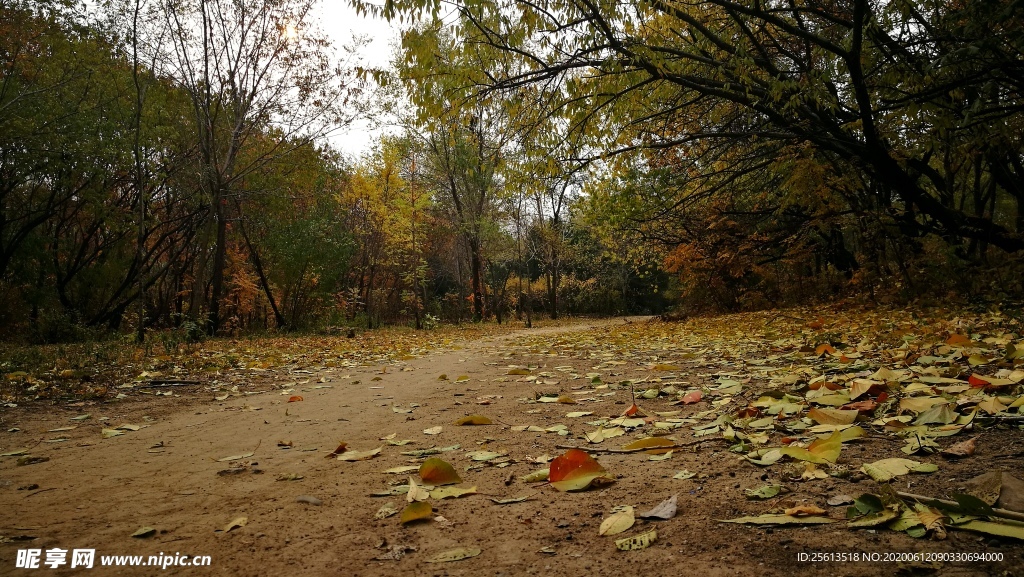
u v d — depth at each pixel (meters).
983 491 1.51
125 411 4.66
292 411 4.36
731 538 1.48
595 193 10.60
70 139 13.72
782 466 2.06
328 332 19.84
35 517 2.03
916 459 1.94
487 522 1.76
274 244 20.84
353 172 26.12
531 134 9.38
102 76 14.46
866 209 11.58
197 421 4.15
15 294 16.58
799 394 3.34
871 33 7.34
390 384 5.77
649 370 5.34
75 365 7.46
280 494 2.22
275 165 18.02
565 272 45.22
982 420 2.30
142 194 12.52
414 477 2.34
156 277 19.48
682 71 9.10
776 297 17.12
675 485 1.97
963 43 6.91
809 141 9.30
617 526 1.60
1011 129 8.14
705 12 9.86
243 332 19.25
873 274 12.57
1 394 5.43
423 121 8.75
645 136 10.77
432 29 7.64
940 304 9.33
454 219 28.45
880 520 1.42
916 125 8.70
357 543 1.67
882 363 4.05
